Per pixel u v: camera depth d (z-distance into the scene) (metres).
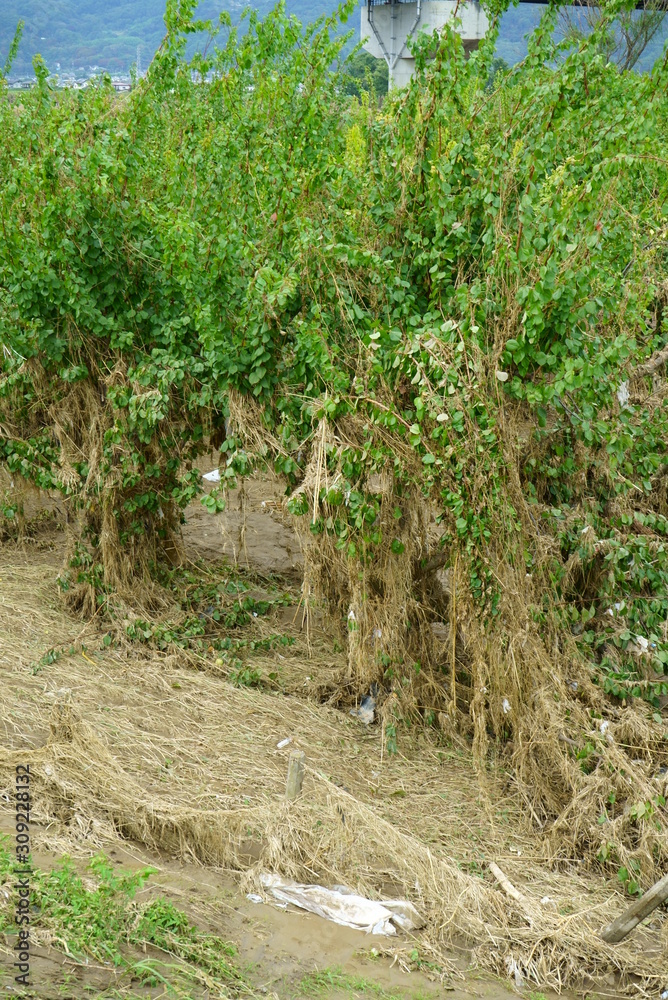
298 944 4.31
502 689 5.73
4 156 7.49
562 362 5.39
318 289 5.71
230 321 6.04
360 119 7.71
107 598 7.11
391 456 5.47
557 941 4.52
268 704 6.41
